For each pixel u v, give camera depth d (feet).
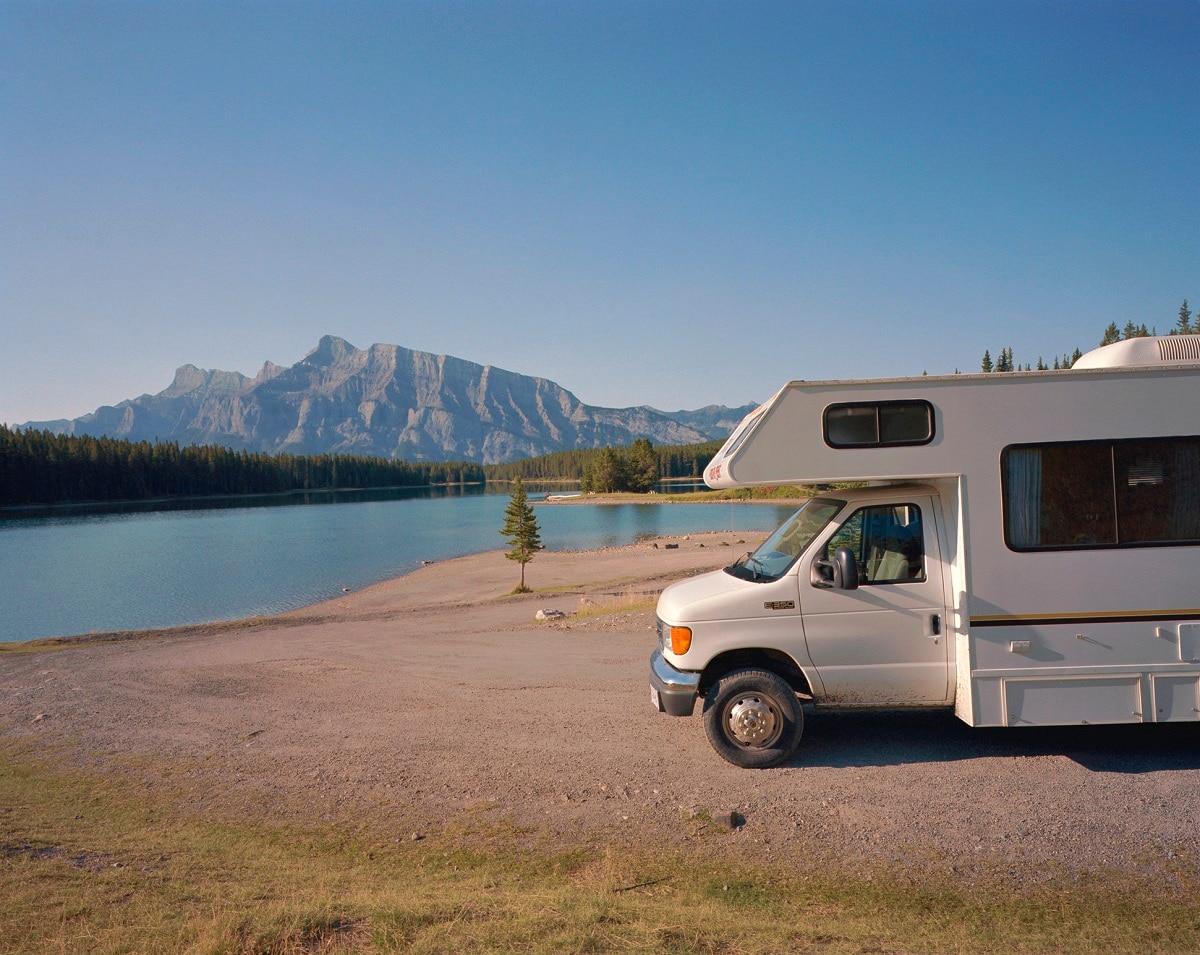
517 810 18.88
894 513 20.72
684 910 13.42
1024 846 15.94
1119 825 16.72
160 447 558.56
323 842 17.65
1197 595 19.51
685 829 17.34
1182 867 14.89
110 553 194.18
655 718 26.43
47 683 39.19
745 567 22.68
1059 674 19.62
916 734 23.31
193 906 13.52
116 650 55.57
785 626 20.43
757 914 13.60
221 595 126.41
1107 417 19.76
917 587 20.30
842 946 12.06
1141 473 19.71
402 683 35.45
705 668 21.01
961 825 16.97
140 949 11.43
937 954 11.92
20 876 14.84
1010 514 19.76
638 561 144.46
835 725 24.45
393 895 13.92
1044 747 21.83
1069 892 14.16
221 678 38.58
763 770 20.71
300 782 21.62
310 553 193.67
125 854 16.60
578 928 12.17
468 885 14.88
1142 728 23.36
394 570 157.89
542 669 37.37
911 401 19.81
